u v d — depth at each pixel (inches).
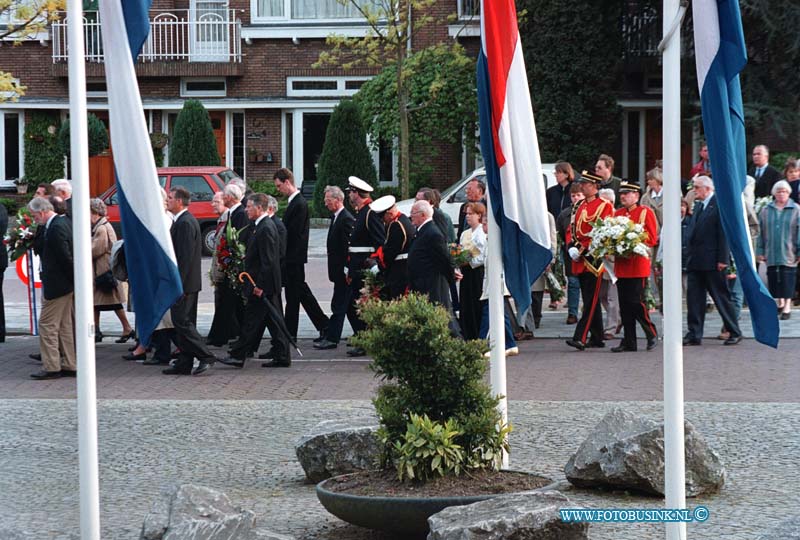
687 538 265.0
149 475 343.6
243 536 243.6
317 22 1397.6
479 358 274.2
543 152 1262.3
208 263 1032.2
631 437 305.9
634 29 1326.3
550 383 485.1
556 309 730.8
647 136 1387.8
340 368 541.3
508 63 301.3
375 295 553.6
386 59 1320.1
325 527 282.8
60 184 536.4
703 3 233.1
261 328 559.2
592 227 562.3
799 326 634.2
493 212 304.7
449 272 516.1
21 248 611.2
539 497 244.2
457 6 1350.9
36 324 675.4
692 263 576.7
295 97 1405.0
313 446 323.6
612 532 273.6
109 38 254.7
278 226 560.1
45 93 1417.3
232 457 363.9
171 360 559.5
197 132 1321.4
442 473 266.8
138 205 255.4
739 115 236.2
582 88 1249.4
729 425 394.6
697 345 580.4
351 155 1280.8
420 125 1280.8
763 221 663.8
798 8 1106.7
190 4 1413.6
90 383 246.4
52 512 305.4
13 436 399.2
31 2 902.4
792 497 301.9
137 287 258.2
